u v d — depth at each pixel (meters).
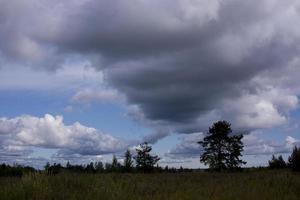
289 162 39.59
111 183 15.73
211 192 16.59
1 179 18.44
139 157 47.50
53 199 13.18
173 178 24.08
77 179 15.76
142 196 15.16
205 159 52.53
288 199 15.91
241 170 51.03
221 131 52.12
